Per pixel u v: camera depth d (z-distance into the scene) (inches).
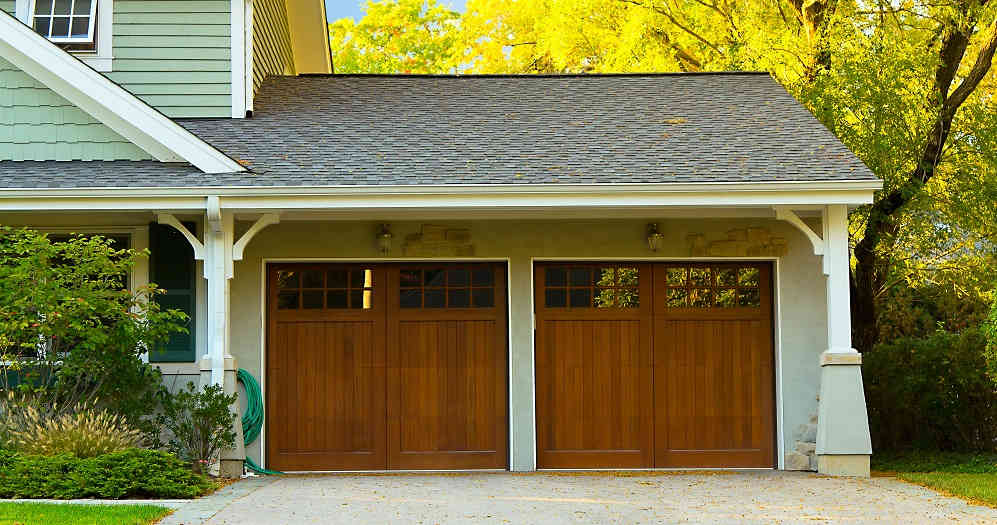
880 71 561.6
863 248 604.4
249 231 413.7
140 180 407.8
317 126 482.0
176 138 424.8
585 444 458.9
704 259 460.8
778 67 622.2
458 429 459.2
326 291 462.6
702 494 361.1
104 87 432.5
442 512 321.1
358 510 323.6
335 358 460.4
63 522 288.4
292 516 311.9
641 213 443.2
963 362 498.6
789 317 457.4
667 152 442.3
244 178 410.9
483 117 494.9
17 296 386.9
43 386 393.4
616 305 463.8
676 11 729.0
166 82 496.7
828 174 411.5
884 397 527.5
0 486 343.3
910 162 576.4
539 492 364.5
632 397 460.8
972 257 658.2
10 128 437.7
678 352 462.9
